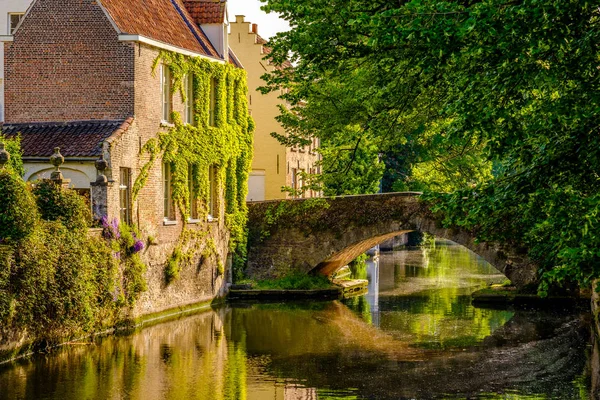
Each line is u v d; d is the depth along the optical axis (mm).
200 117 32750
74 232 23719
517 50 12117
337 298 37594
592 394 19312
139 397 18875
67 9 28656
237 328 28734
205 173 33188
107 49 28344
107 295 25312
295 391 19797
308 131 24156
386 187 59000
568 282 35062
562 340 26391
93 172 26734
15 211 20906
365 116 22469
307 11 19125
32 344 22312
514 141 13234
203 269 33375
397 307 34500
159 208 29688
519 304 35125
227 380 20844
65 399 18453
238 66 39812
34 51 28891
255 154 48406
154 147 29266
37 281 21656
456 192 13688
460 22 12102
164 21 31750
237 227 36875
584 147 12727
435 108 20328
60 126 28562
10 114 29031
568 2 11562
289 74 22234
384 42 13031
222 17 35344
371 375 21609
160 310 29703
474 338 27047
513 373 21766
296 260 37969
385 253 65500
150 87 29250
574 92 13000
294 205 37906
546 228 13570
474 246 35844
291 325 29578
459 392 19719
